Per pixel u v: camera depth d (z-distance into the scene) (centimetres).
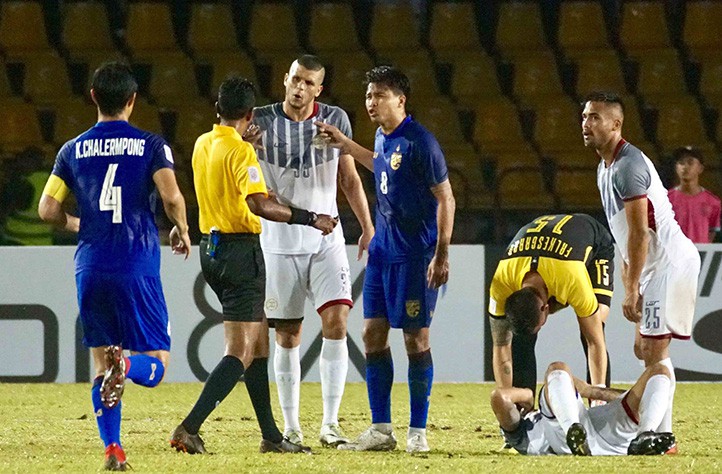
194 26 5406
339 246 2348
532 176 4562
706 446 2281
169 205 1845
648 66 5275
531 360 2420
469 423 2691
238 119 2045
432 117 4972
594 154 4722
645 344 2205
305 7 5478
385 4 5475
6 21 5331
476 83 5200
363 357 3572
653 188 2138
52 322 3566
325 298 2325
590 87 5203
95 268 1823
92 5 5400
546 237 2153
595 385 2191
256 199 1984
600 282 2412
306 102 2286
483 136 4981
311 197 2319
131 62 5169
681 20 5475
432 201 2164
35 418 2756
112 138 1844
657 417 2027
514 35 5422
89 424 2634
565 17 5431
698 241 3847
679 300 2175
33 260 3566
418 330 2177
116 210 1827
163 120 4916
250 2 5491
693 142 4997
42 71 5134
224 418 2761
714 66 5272
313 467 1864
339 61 5203
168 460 1934
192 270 3578
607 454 2075
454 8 5462
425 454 2092
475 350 3597
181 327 3569
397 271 2180
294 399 2308
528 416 2105
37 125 4853
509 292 2156
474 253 3603
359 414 2875
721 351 3581
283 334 2320
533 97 5159
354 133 4938
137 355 1847
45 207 1873
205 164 2045
